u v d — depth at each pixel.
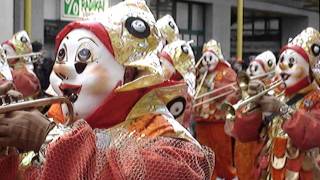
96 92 2.23
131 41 2.28
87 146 2.06
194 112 8.20
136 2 2.37
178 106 2.46
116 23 2.28
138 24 2.30
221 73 8.30
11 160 2.24
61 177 2.02
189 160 2.15
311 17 24.66
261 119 4.63
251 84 4.62
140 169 2.09
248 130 4.64
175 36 5.77
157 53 2.35
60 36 2.33
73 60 2.25
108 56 2.25
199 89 8.20
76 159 2.03
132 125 2.25
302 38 4.83
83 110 2.23
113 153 2.14
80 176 2.01
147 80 2.23
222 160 8.13
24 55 7.02
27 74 6.70
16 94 2.19
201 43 19.45
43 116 2.13
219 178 8.23
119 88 2.21
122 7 2.34
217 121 8.12
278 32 24.69
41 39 13.20
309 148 4.30
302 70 4.73
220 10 19.77
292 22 24.53
